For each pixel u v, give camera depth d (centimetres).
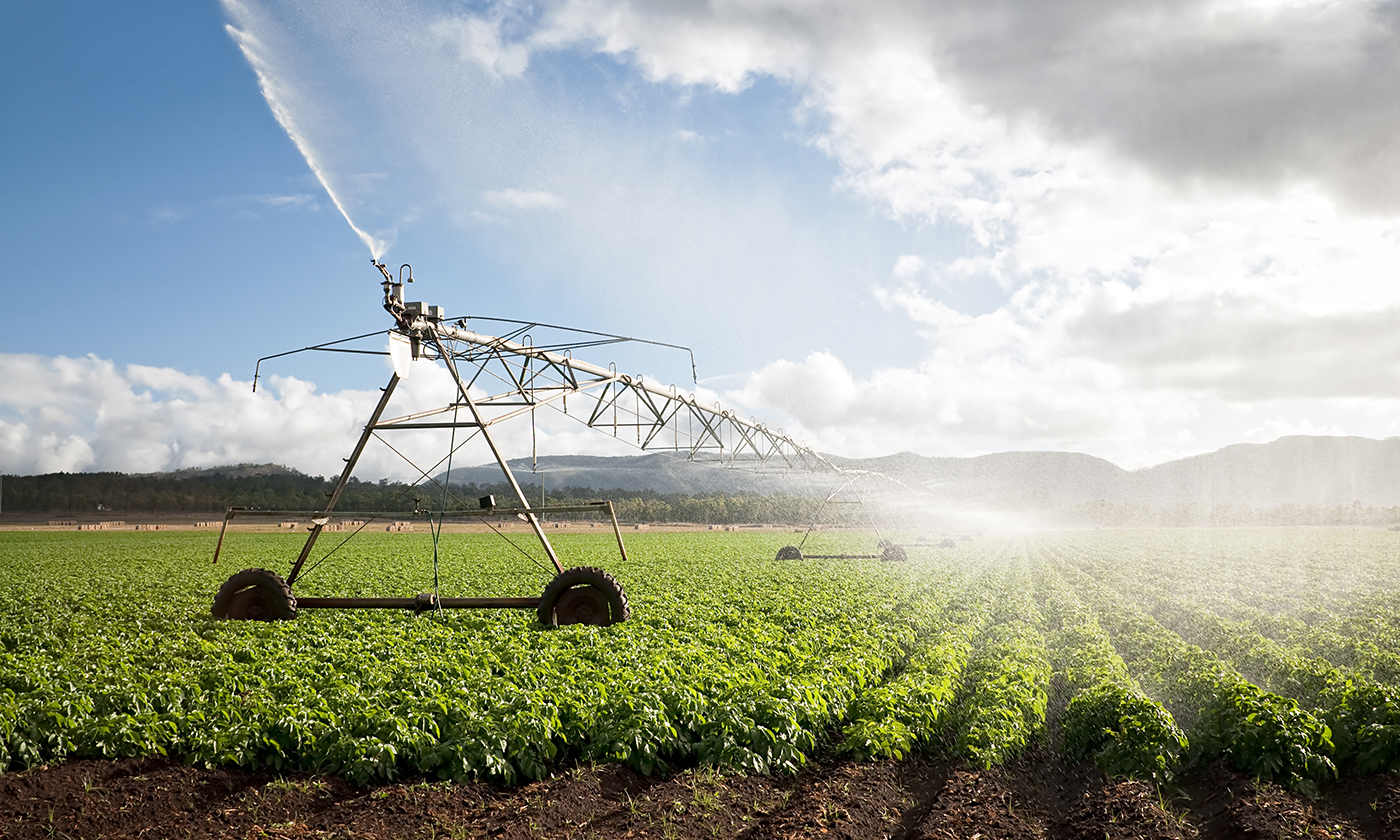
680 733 1168
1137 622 2320
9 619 2370
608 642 1744
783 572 4319
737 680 1373
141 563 5028
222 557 5591
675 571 4397
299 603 2155
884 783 1090
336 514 2088
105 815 929
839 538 9250
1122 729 1132
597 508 2073
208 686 1424
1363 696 1200
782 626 2306
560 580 2039
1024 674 1515
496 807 962
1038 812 999
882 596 3030
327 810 952
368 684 1395
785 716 1170
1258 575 4525
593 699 1261
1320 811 959
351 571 4281
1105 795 1008
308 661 1578
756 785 1056
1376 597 3097
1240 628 2236
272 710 1187
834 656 1633
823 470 4700
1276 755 1034
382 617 2291
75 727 1124
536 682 1405
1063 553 7031
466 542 7819
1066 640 2078
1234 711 1142
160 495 17688
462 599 2091
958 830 924
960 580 3859
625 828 913
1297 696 1459
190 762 1069
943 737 1261
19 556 5675
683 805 973
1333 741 1112
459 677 1472
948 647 1789
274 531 10319
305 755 1090
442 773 1023
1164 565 5353
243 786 1027
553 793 995
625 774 1072
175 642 1820
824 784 1058
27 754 1048
